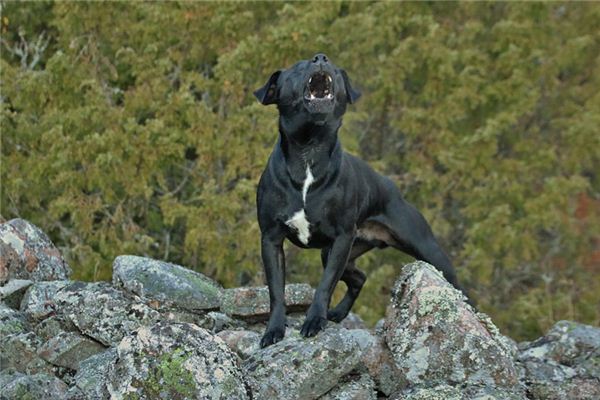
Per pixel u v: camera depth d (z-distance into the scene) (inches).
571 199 638.5
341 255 243.1
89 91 540.7
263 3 576.4
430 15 589.3
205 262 549.6
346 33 583.5
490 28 631.2
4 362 256.4
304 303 281.4
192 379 206.2
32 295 274.1
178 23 558.9
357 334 244.8
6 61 568.4
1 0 572.4
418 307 237.0
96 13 557.6
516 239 584.1
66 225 585.3
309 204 237.9
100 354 242.7
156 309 265.0
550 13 627.5
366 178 267.4
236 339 247.9
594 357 275.1
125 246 532.4
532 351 287.0
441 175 600.1
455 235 629.3
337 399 226.8
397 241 280.5
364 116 559.8
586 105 628.4
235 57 538.6
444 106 583.5
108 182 534.6
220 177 558.9
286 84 239.0
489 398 221.6
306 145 236.4
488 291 631.2
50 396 229.1
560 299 609.3
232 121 544.1
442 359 231.9
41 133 548.7
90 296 257.3
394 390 237.3
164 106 546.3
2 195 550.0
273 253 244.5
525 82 589.3
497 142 600.1
